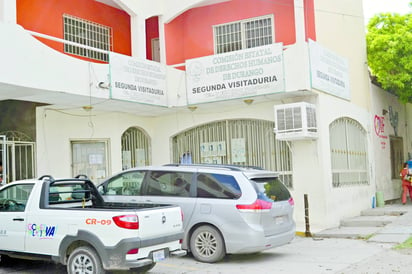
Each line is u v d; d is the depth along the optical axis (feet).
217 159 47.52
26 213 25.21
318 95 42.16
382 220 43.34
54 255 24.00
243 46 49.19
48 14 43.93
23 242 25.07
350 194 47.80
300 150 42.88
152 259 23.40
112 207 26.18
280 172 44.27
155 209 24.18
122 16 52.31
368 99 57.41
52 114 43.65
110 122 46.80
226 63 42.80
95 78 38.37
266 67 41.09
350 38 53.67
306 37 44.42
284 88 40.32
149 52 54.44
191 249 29.58
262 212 28.04
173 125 49.57
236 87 42.29
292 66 40.22
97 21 49.08
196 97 44.01
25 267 28.22
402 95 60.64
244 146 46.26
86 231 23.08
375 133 58.29
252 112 45.34
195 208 29.48
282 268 27.32
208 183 29.86
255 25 48.88
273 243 28.55
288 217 30.55
